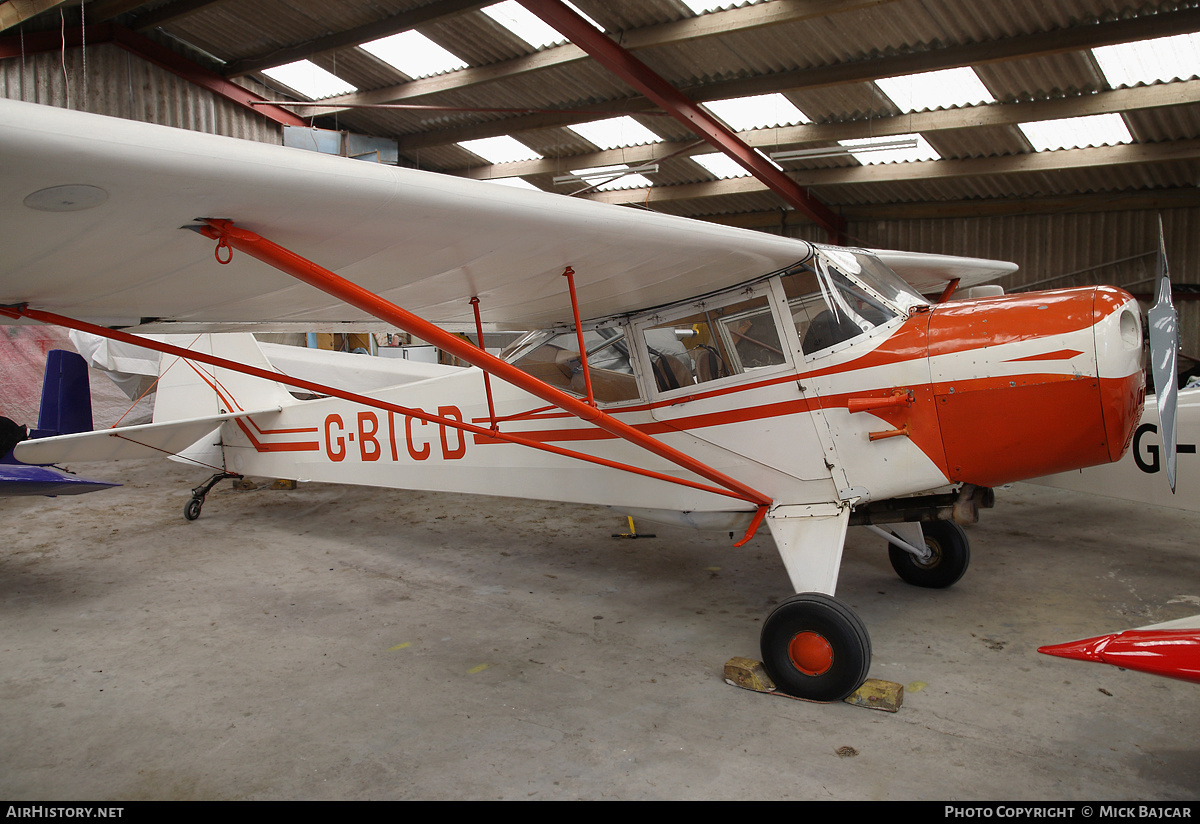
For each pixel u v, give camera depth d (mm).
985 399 2621
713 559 4441
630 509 3637
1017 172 8938
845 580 3969
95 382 9188
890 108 8234
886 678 2832
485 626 3477
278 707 2723
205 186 1666
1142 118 7613
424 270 2523
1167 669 1941
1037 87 7363
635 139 9828
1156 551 4332
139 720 2645
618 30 7348
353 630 3455
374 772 2289
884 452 2834
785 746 2377
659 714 2607
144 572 4402
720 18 6824
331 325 3434
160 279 2285
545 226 2275
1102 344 2449
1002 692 2686
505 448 3971
